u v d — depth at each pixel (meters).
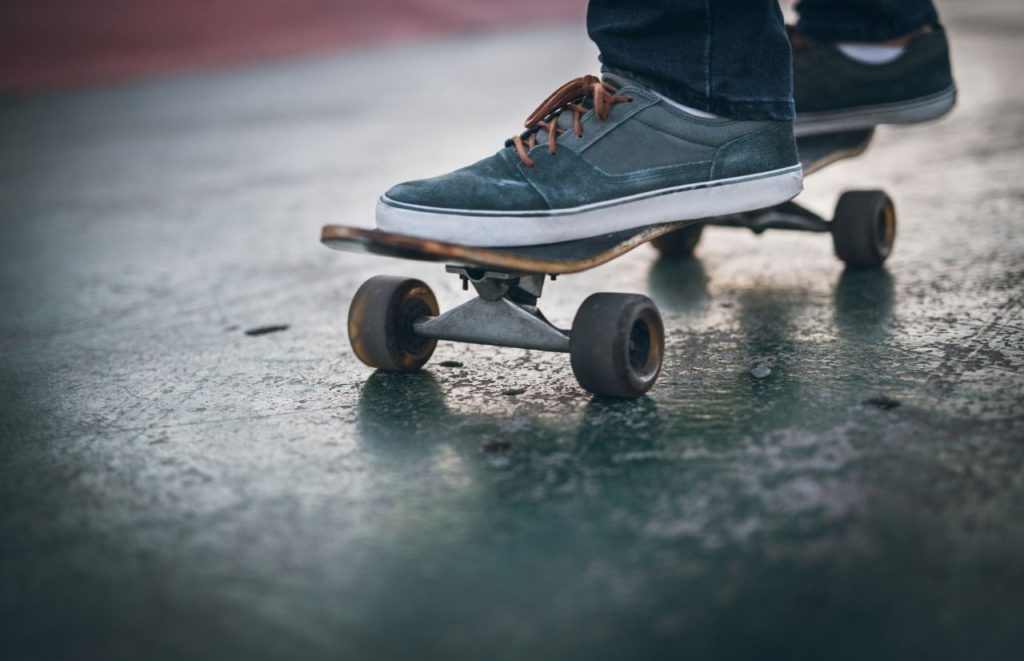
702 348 2.01
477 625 1.08
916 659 0.99
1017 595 1.08
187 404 1.86
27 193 4.92
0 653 1.07
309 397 1.85
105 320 2.58
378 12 14.66
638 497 1.35
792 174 1.98
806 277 2.56
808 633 1.04
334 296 2.70
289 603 1.14
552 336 1.75
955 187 3.62
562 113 1.84
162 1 12.45
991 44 9.01
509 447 1.55
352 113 7.25
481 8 16.20
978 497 1.30
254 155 5.69
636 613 1.09
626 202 1.79
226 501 1.41
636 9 1.84
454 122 6.42
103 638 1.09
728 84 1.85
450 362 2.01
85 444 1.67
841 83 2.47
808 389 1.72
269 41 13.14
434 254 1.61
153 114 8.02
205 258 3.31
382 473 1.48
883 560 1.16
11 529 1.35
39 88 10.51
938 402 1.62
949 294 2.28
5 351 2.32
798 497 1.32
